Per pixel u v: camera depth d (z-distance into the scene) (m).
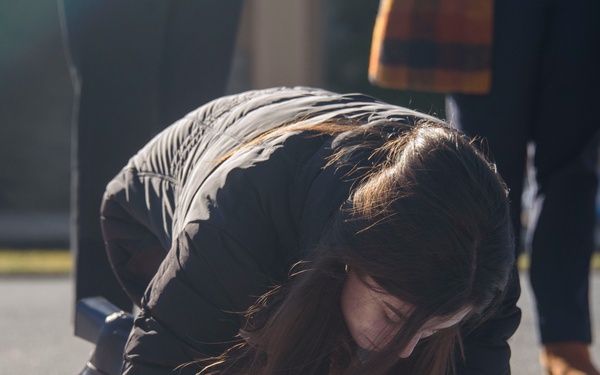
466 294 1.79
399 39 3.44
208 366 2.04
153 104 3.31
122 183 2.60
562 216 3.53
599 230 11.15
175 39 3.31
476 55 3.36
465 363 2.36
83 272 3.27
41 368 4.10
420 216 1.77
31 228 13.09
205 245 1.99
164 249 2.58
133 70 3.27
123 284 2.72
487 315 2.14
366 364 1.86
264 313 2.02
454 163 1.82
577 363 3.46
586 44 3.36
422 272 1.77
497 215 1.82
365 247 1.80
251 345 2.06
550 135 3.49
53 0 14.16
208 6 3.30
